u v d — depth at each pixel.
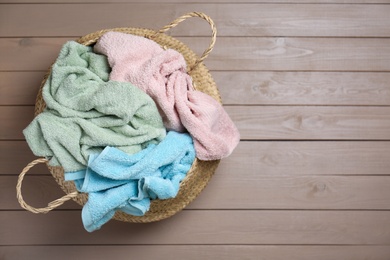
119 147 1.03
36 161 1.03
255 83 1.36
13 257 1.33
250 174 1.35
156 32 1.16
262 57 1.37
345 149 1.36
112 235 1.34
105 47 1.08
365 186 1.35
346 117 1.36
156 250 1.34
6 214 1.34
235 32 1.37
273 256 1.34
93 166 0.99
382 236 1.35
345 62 1.38
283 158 1.35
